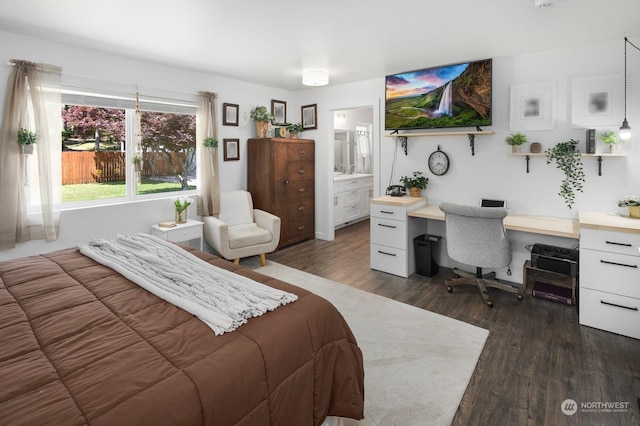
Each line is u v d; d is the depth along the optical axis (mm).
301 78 4562
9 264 2041
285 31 2877
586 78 3150
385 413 1786
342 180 6258
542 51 3348
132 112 3791
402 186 4340
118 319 1392
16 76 2873
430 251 3803
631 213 2830
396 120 4242
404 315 2902
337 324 1585
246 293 1585
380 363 2223
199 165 4273
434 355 2311
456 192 3996
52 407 888
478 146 3799
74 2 2340
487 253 3045
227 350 1187
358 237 5711
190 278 1732
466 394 1940
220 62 3803
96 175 3652
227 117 4574
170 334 1272
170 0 2314
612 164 3082
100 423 853
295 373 1314
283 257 4594
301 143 5129
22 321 1358
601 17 2551
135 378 1018
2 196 2871
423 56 3566
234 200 4520
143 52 3445
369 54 3492
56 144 3105
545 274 3285
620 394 1917
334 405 1496
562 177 3340
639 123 2953
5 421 833
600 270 2594
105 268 1990
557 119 3309
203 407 1000
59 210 3152
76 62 3252
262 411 1170
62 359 1108
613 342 2453
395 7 2414
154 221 3910
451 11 2479
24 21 2662
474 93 3662
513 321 2791
